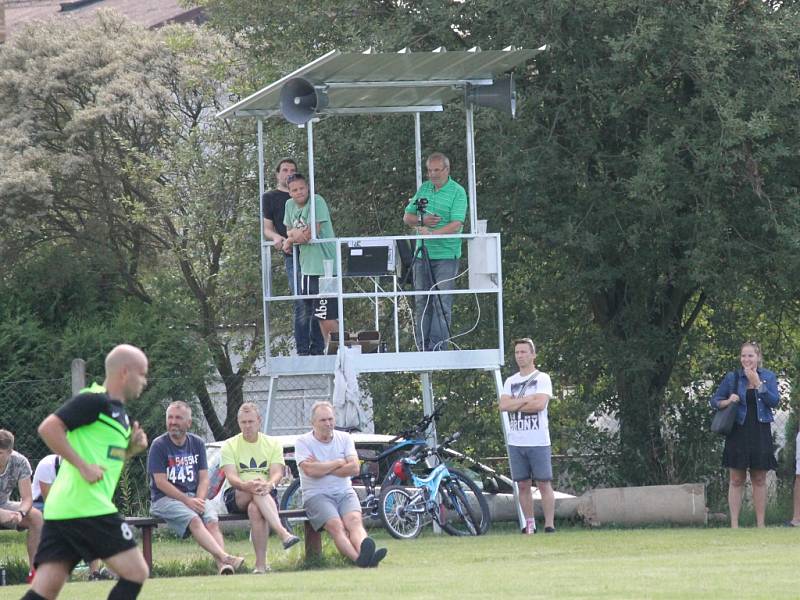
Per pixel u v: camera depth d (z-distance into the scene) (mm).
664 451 72062
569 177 70938
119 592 24062
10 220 105375
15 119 111438
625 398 73375
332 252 59562
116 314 88438
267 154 79750
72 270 90062
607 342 75312
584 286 73750
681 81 72625
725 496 70312
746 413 58438
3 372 76250
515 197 70938
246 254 88312
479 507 57906
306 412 93688
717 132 68875
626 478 71938
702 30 66188
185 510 42781
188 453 43875
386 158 74188
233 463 45312
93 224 110250
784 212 70938
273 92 58156
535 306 78688
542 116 72375
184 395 75250
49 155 109750
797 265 70562
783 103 68875
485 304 77688
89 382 73562
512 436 55781
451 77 58375
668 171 69312
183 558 45500
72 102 115500
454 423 78625
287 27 81062
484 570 37844
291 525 55344
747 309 76562
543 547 47375
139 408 71188
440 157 58906
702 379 76312
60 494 23938
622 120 72000
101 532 23844
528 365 55562
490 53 54469
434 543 50750
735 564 38562
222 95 114250
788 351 78312
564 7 68125
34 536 46344
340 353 57688
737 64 70188
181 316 92375
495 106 59156
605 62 71750
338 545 42344
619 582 33000
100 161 111812
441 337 60406
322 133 75812
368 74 56781
